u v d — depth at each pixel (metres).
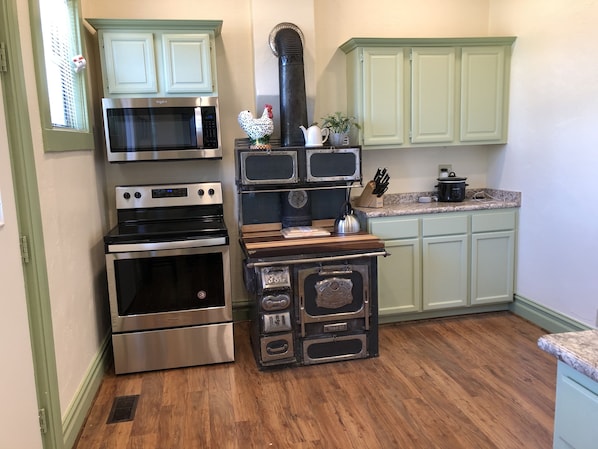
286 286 2.80
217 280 2.91
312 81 3.40
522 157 3.52
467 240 3.52
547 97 3.23
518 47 3.49
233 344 2.98
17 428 1.71
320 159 3.12
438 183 3.82
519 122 3.53
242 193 3.26
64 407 2.17
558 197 3.18
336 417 2.35
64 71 2.60
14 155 1.80
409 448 2.10
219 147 3.06
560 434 1.13
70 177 2.46
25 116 1.85
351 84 3.54
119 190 3.21
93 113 3.05
